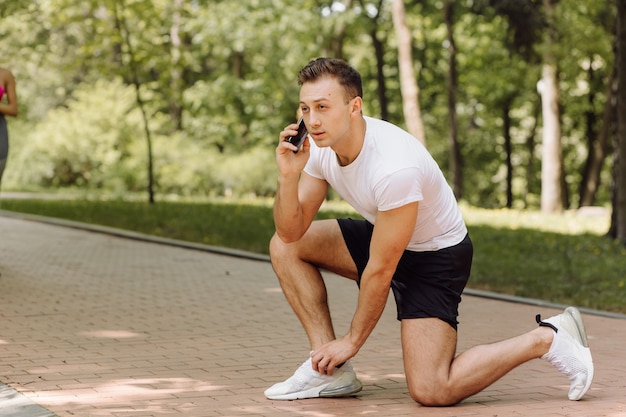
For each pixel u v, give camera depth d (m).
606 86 31.70
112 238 14.20
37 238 13.66
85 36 29.09
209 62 39.09
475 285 9.90
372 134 4.33
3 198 24.97
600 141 30.52
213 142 37.56
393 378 5.29
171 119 36.69
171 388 4.90
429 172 4.35
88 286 8.95
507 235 15.74
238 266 11.03
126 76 21.33
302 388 4.69
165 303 8.05
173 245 13.34
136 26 21.41
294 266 4.79
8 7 17.53
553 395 4.88
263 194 32.78
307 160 4.45
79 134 31.89
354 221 4.84
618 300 8.92
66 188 32.34
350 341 4.60
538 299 8.99
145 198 25.97
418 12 31.53
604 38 22.62
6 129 8.29
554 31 19.58
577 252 13.34
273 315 7.54
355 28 29.02
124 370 5.33
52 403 4.51
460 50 33.03
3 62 28.84
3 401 4.49
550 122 24.53
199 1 33.53
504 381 5.22
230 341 6.36
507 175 36.66
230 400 4.66
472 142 38.28
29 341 6.17
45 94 36.00
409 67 23.36
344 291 9.17
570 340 4.66
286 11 29.02
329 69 4.20
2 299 7.95
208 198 26.83
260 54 33.78
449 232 4.52
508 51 18.08
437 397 4.52
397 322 7.31
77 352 5.84
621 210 15.25
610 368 5.65
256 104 36.50
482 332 7.10
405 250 4.55
